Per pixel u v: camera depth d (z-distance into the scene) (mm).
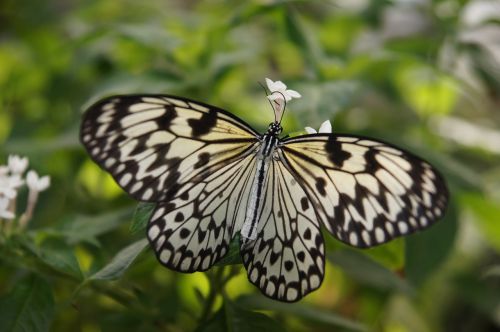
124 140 516
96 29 684
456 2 719
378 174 521
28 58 851
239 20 664
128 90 645
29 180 583
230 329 571
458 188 653
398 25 921
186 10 1031
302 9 857
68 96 747
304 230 530
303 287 526
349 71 692
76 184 697
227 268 607
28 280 571
